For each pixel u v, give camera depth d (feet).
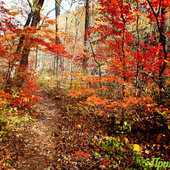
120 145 16.48
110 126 21.31
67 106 28.91
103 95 23.29
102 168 13.73
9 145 14.93
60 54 28.04
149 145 16.06
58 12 44.34
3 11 20.59
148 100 18.04
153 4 16.81
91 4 34.73
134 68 20.90
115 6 17.43
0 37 19.30
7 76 24.75
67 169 13.74
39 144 17.15
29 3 26.68
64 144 17.78
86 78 19.51
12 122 18.76
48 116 25.55
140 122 19.75
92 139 18.57
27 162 13.80
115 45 23.71
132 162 14.10
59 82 45.21
